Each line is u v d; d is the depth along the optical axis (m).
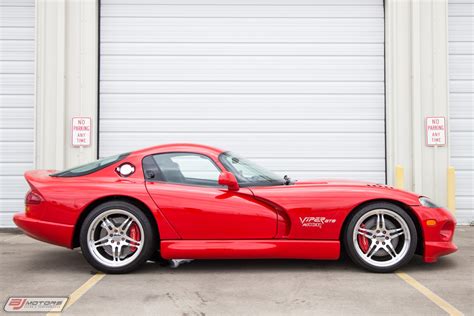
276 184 4.07
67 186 3.91
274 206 3.84
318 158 7.42
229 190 3.88
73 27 7.17
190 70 7.47
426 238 3.81
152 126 7.41
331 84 7.48
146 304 3.02
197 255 3.77
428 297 3.15
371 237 3.84
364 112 7.46
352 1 7.49
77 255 4.73
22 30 7.32
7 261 4.43
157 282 3.57
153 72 7.46
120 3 7.48
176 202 3.79
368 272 3.85
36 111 7.04
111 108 7.40
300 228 3.78
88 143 7.08
